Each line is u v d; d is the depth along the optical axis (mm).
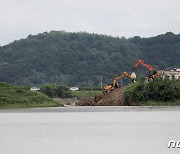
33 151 120250
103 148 122125
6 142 135625
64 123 185125
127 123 180000
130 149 119812
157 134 146625
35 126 176625
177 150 117938
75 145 128125
